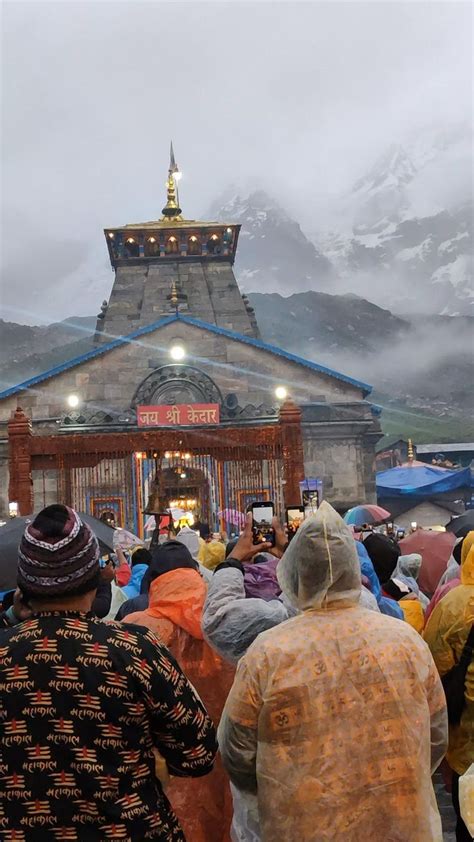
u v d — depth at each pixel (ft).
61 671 14.28
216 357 173.68
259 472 77.30
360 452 171.63
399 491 168.45
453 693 23.56
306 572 16.76
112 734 14.24
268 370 173.06
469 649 23.40
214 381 172.14
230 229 236.84
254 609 20.59
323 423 170.91
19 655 14.39
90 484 89.76
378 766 15.74
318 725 15.85
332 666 16.11
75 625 14.75
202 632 21.40
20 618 19.49
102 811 13.97
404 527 170.71
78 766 13.98
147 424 70.28
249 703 16.25
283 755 15.85
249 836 18.03
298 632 16.49
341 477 170.81
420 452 318.24
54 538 14.83
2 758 14.05
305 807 15.60
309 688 15.99
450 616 23.54
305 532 16.87
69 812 13.88
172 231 236.84
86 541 15.05
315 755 15.75
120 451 62.44
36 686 14.20
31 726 14.08
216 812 23.65
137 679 14.53
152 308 234.38
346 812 15.56
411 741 15.96
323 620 16.61
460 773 23.80
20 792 13.91
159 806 14.69
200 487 81.41
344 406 172.04
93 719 14.17
